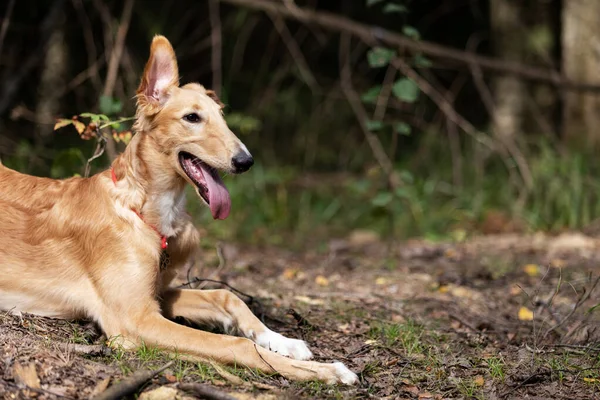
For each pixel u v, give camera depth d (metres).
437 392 4.70
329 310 6.28
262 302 6.33
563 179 11.01
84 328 5.08
